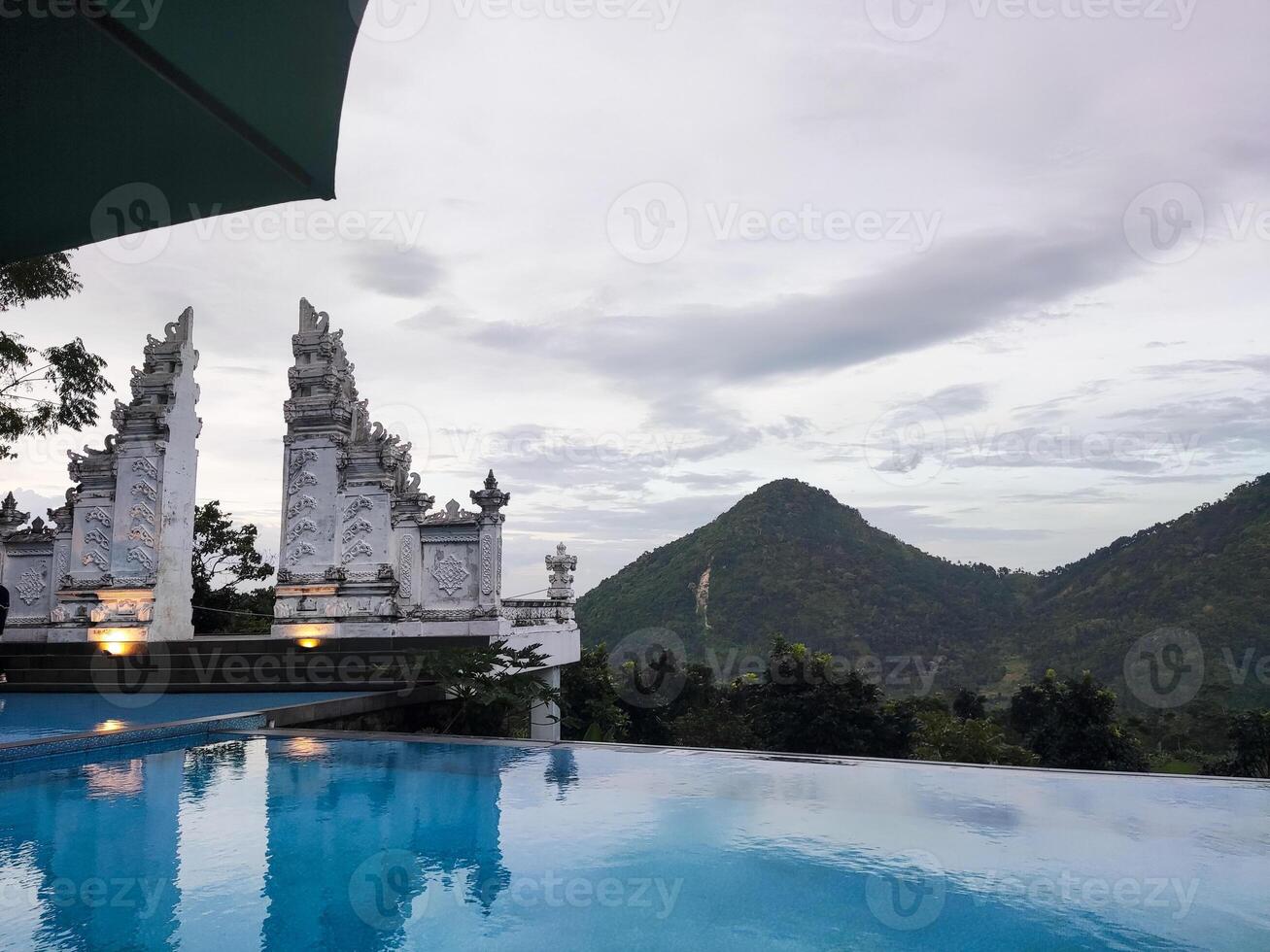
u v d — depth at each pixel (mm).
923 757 40750
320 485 14688
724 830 4621
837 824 4754
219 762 6820
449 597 14203
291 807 5156
